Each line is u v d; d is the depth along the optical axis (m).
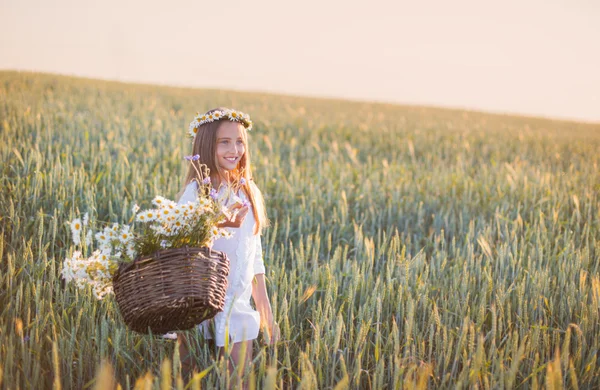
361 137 14.76
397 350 2.69
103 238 2.54
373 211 6.25
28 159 5.68
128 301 2.51
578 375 2.98
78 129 8.71
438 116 26.09
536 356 2.80
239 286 2.99
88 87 20.09
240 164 3.22
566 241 5.09
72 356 2.73
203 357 2.98
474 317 3.53
